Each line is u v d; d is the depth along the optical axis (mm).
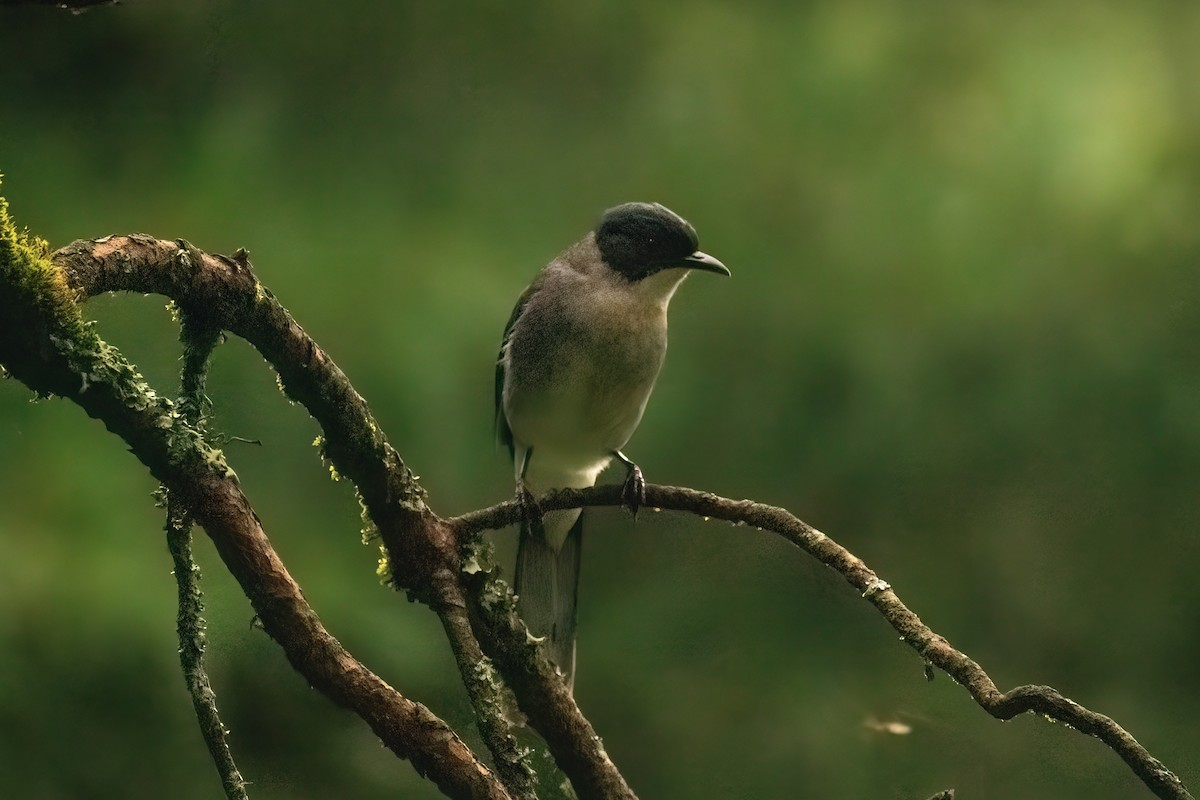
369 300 10688
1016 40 12727
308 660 4410
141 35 11359
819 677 10375
